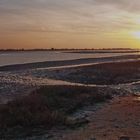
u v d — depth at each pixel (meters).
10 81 39.12
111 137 13.17
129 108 20.09
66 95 23.80
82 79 44.00
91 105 21.39
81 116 17.80
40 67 68.12
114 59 110.94
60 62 85.56
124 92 29.52
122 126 15.12
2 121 14.79
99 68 55.09
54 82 40.38
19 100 19.86
